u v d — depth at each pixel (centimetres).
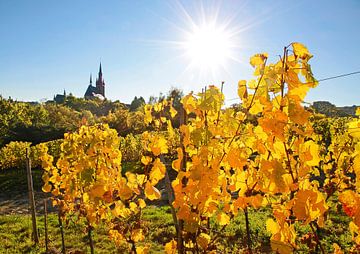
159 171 219
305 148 160
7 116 3650
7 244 684
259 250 549
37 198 1277
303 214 150
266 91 149
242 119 178
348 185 252
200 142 188
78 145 411
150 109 254
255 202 185
